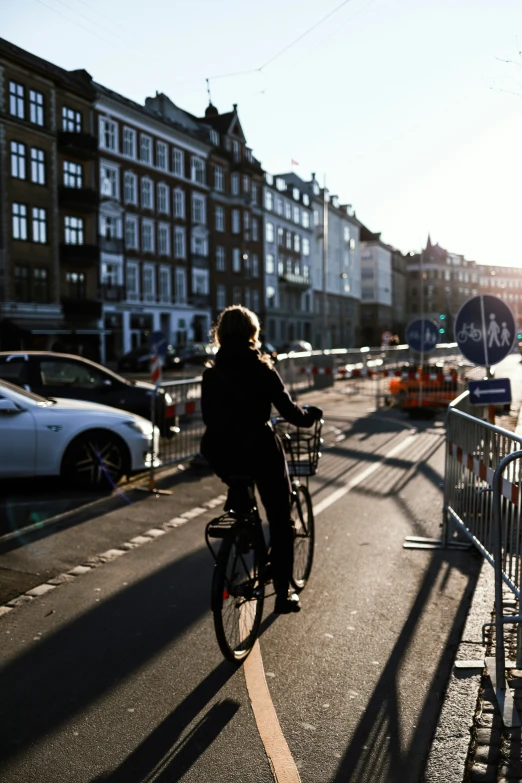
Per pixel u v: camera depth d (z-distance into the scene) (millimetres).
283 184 77250
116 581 5672
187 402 11414
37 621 4836
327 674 4070
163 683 3953
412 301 138250
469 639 4516
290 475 5219
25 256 40500
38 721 3541
